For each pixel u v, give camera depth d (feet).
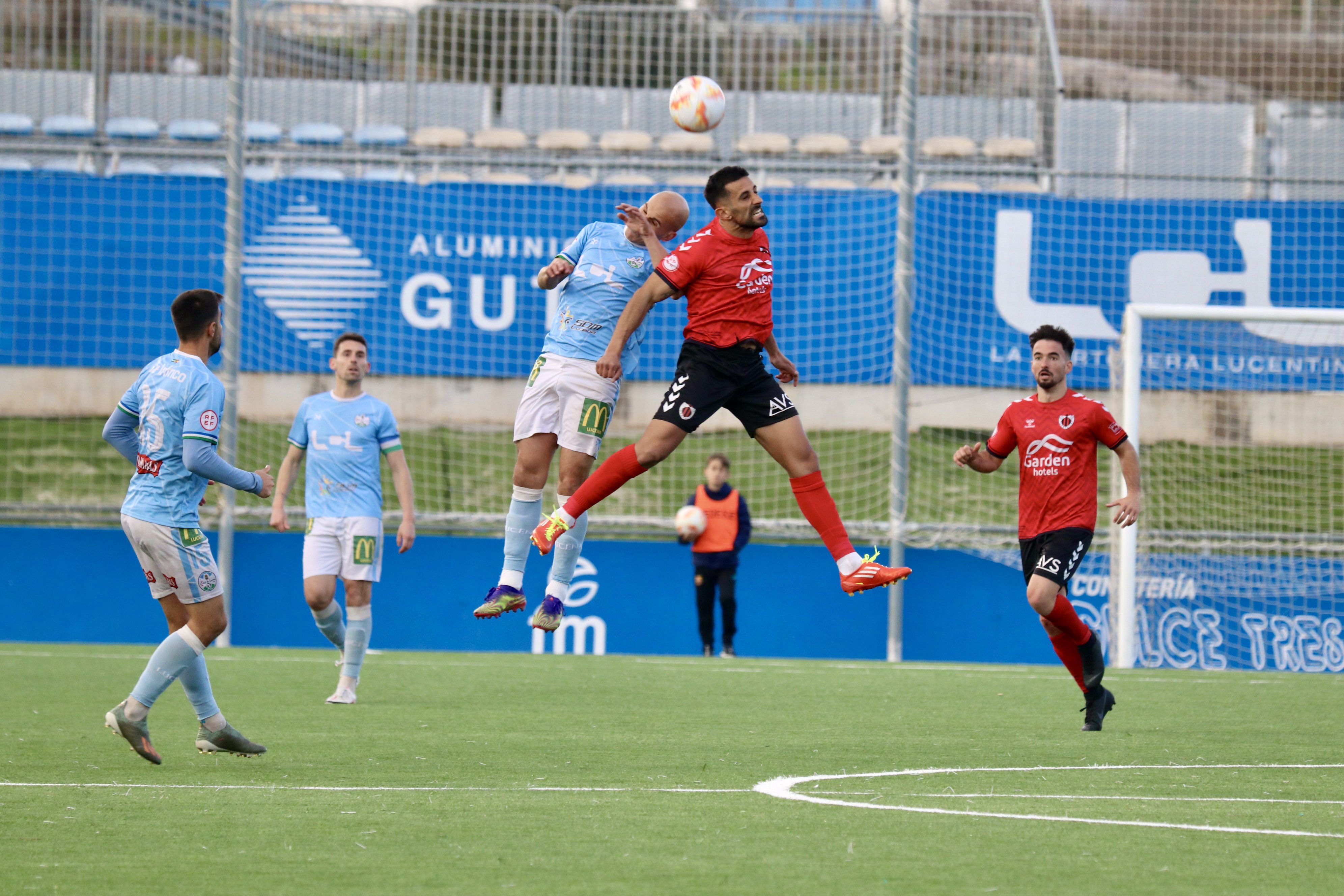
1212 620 147.95
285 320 157.69
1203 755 73.97
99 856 45.32
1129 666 142.00
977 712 95.35
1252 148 196.44
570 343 83.25
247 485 67.15
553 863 44.24
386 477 162.20
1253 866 44.32
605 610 152.56
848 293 156.35
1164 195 196.24
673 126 207.00
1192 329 158.92
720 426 181.78
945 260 156.46
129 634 152.25
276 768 65.46
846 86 206.80
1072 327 157.38
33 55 206.28
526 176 198.80
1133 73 201.67
